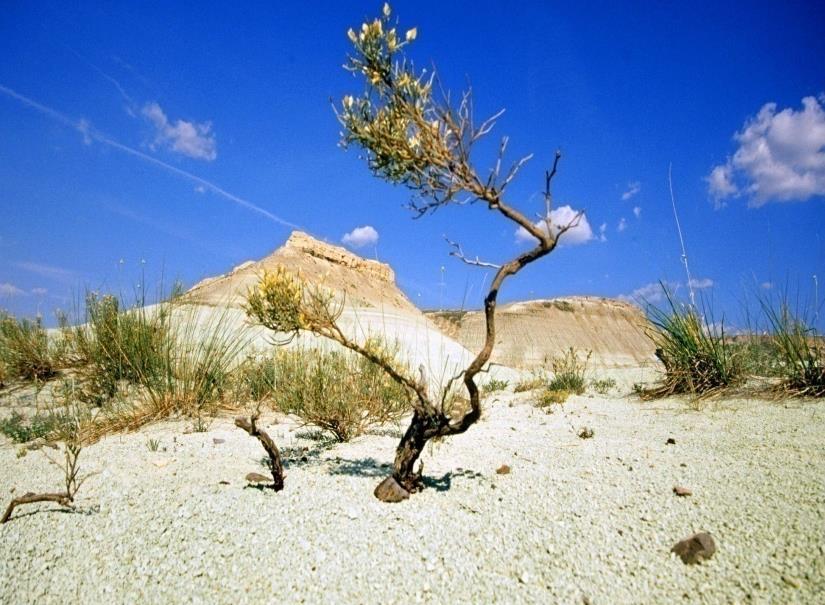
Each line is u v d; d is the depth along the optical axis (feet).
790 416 15.01
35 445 14.52
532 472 10.44
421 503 8.87
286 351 21.03
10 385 23.29
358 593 6.35
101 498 9.45
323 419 14.70
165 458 12.19
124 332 20.90
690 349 21.07
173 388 18.88
